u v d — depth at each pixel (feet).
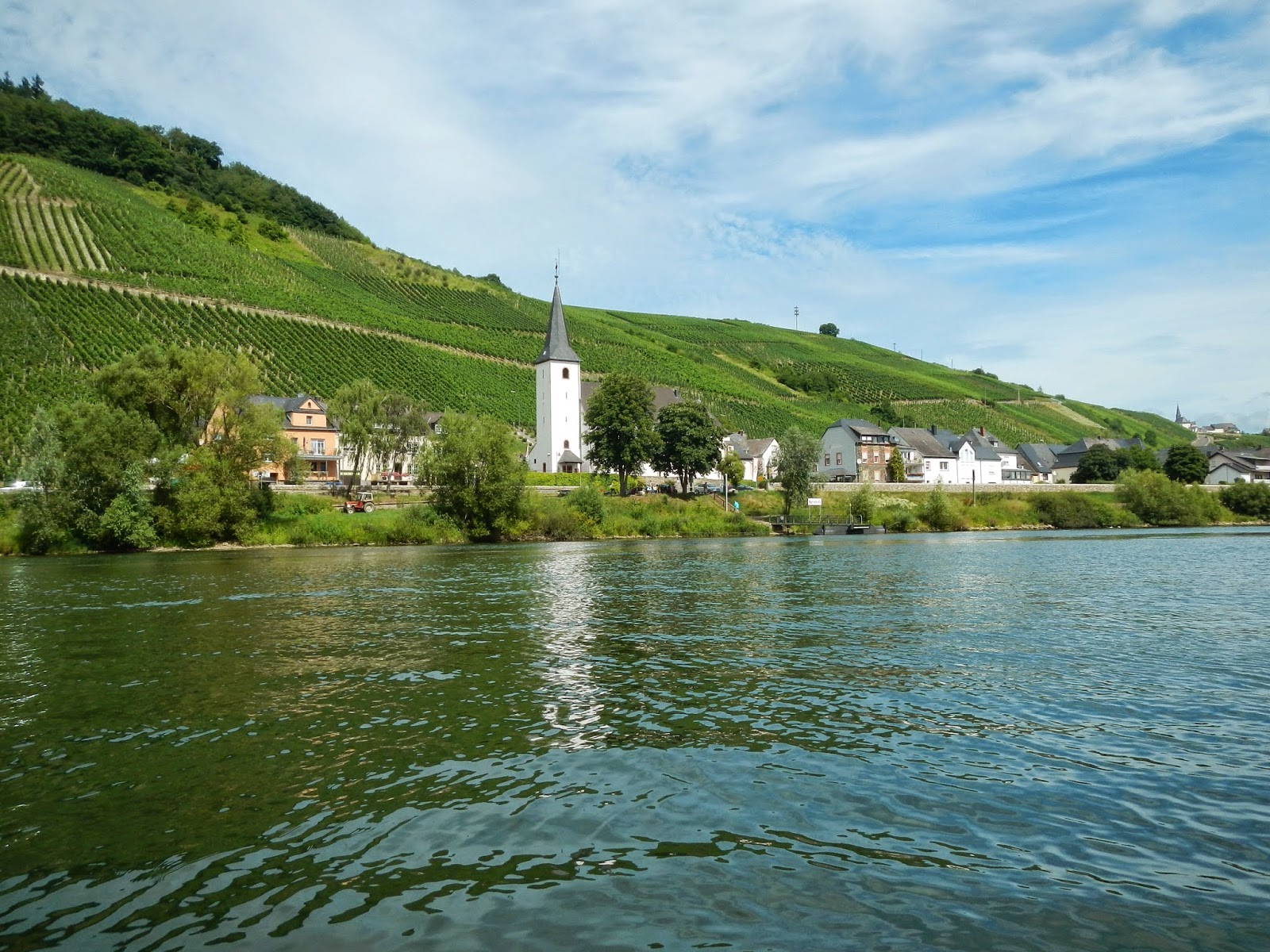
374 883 26.61
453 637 71.77
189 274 479.00
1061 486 376.48
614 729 43.73
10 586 114.01
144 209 567.18
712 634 73.46
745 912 24.71
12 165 552.82
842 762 38.29
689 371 585.22
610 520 248.11
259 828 30.94
